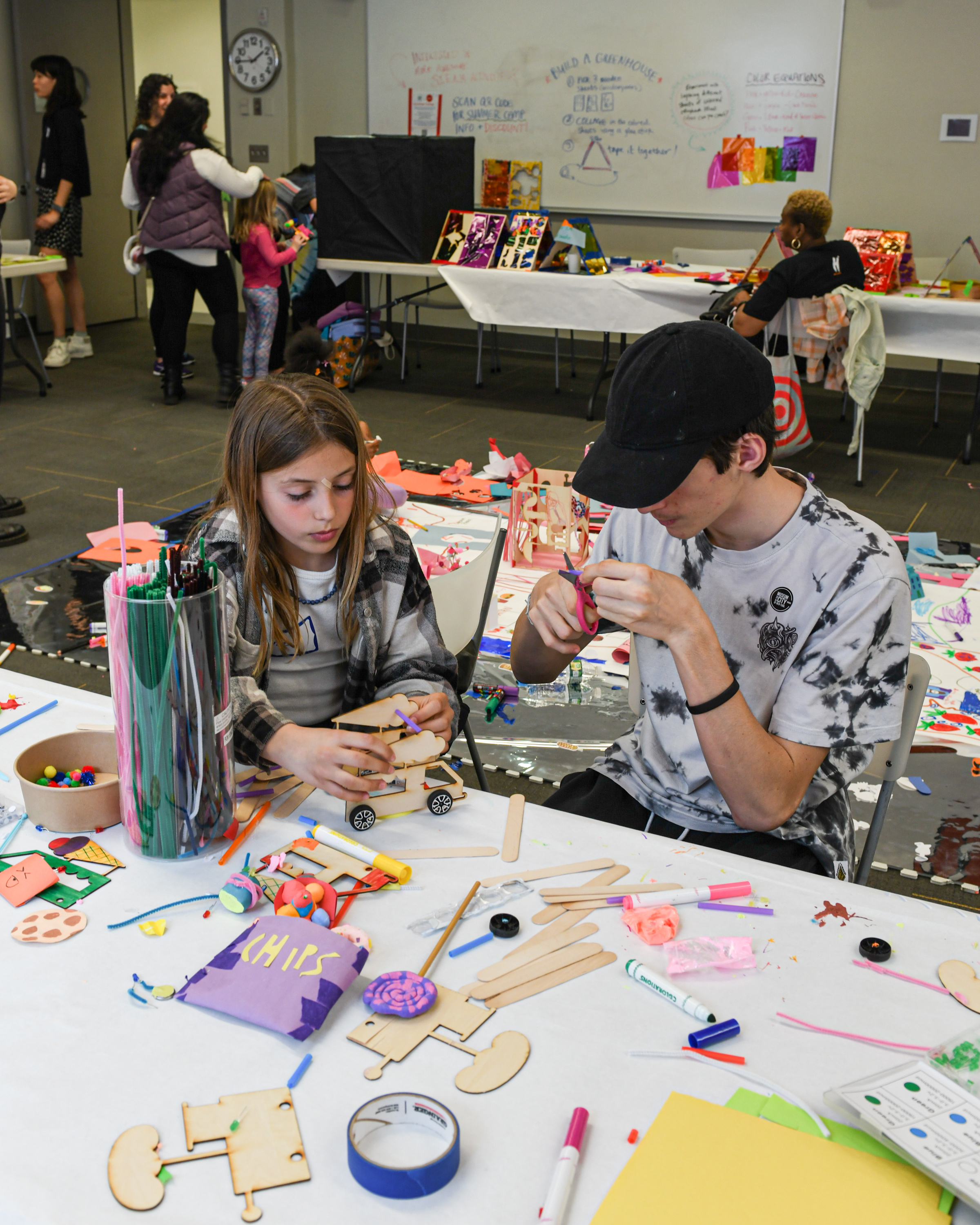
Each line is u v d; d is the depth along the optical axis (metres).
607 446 1.08
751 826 1.20
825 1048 0.82
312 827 1.09
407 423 5.50
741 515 1.22
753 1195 0.69
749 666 1.28
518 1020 0.84
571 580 1.20
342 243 5.98
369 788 1.09
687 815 1.34
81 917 0.95
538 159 7.12
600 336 7.38
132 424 5.31
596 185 7.01
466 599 1.89
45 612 3.11
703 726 1.12
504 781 2.34
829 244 4.27
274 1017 0.81
